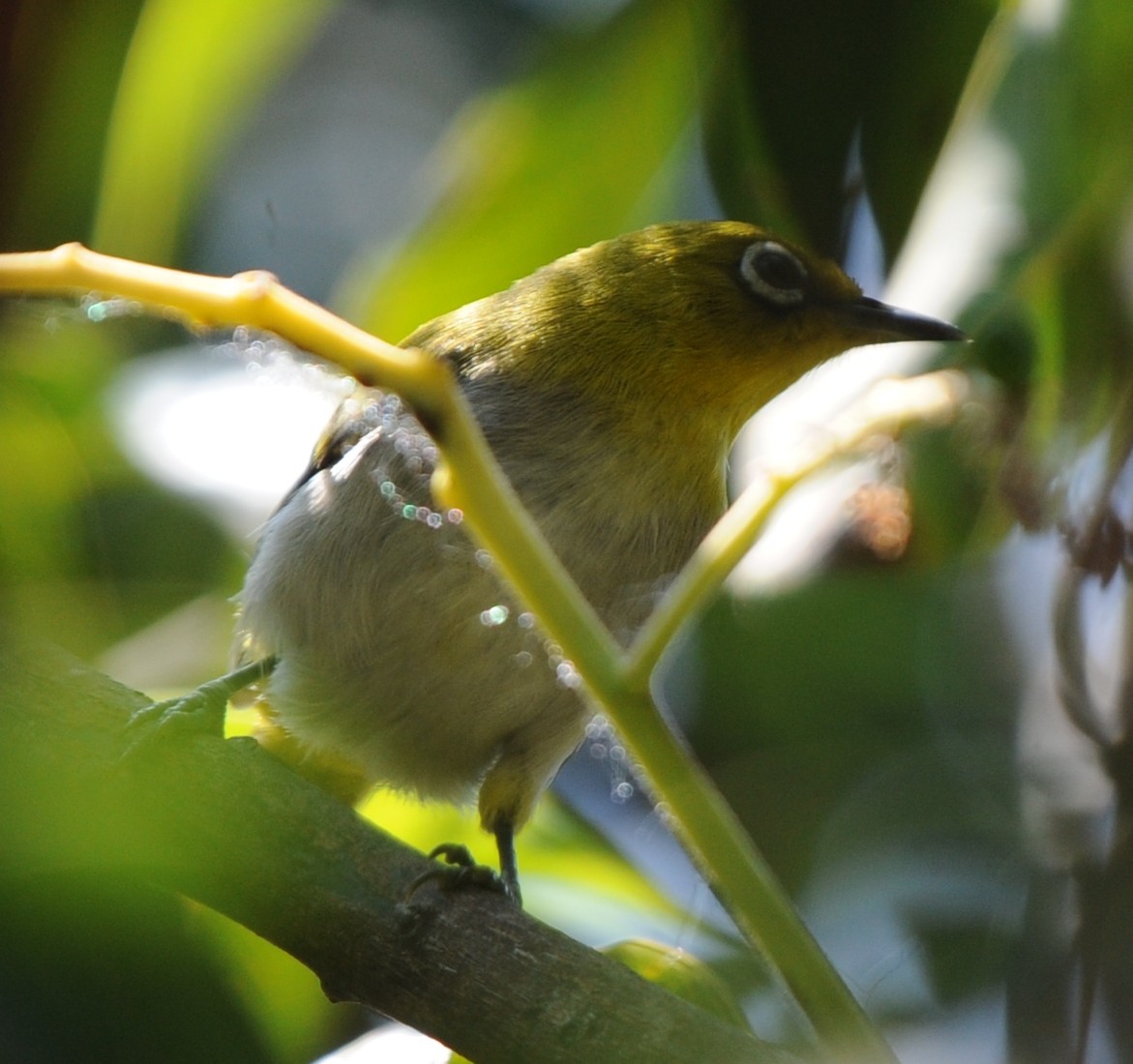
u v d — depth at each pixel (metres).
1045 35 6.42
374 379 3.89
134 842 4.72
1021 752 9.53
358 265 14.47
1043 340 6.85
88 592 8.91
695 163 9.66
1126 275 6.63
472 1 14.80
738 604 10.51
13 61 7.82
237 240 14.89
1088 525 7.15
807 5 7.68
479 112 8.31
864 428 4.18
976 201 6.43
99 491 9.28
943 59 7.54
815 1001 3.99
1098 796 8.96
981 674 11.18
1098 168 6.30
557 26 8.21
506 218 8.34
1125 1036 8.55
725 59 7.88
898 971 10.47
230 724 9.45
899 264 6.81
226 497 8.73
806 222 7.94
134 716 6.25
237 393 8.91
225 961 6.36
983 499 7.20
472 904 5.78
